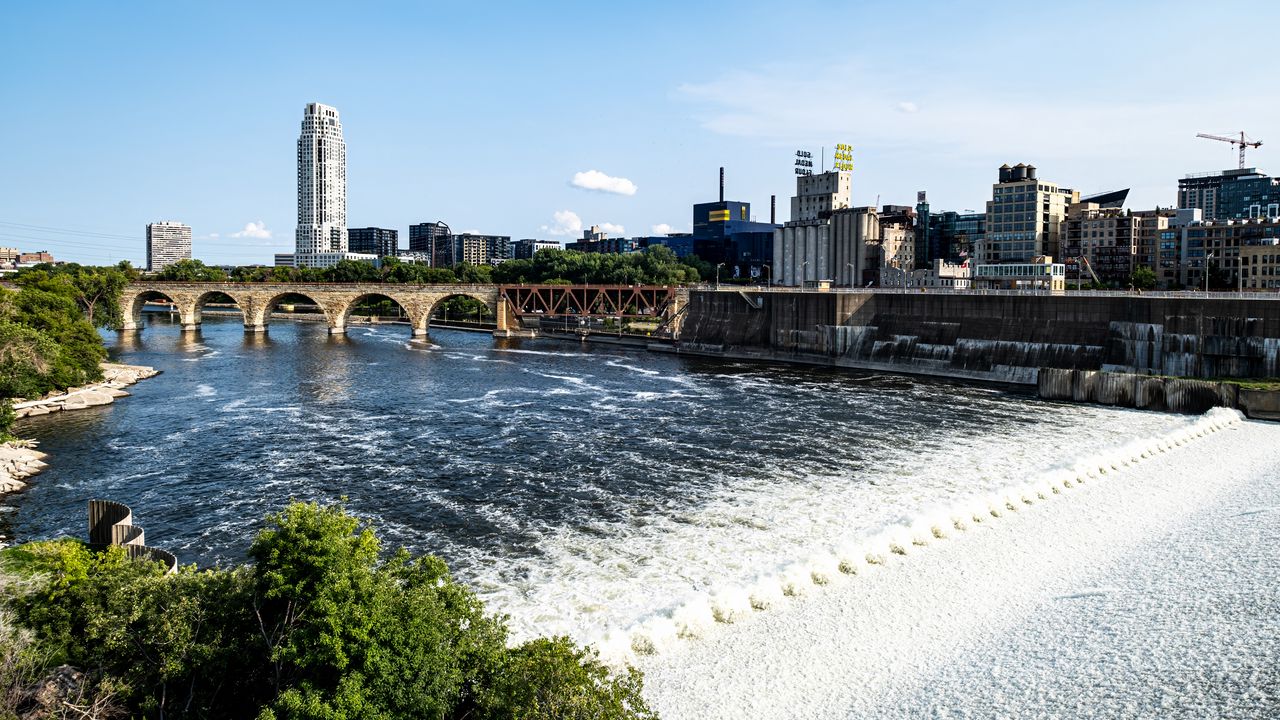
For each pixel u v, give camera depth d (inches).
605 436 3747.5
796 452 3420.3
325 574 1266.0
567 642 1396.4
